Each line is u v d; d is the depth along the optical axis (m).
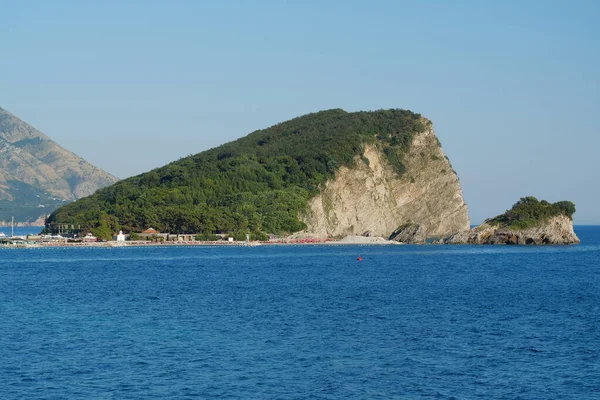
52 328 81.19
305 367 62.88
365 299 107.94
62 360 65.12
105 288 128.12
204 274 160.75
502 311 94.25
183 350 69.00
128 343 72.25
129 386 57.22
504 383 58.03
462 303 102.94
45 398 54.25
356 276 153.75
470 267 182.88
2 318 89.19
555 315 90.50
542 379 59.06
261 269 176.50
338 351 68.75
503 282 138.50
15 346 70.88
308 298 109.25
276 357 66.25
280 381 58.66
